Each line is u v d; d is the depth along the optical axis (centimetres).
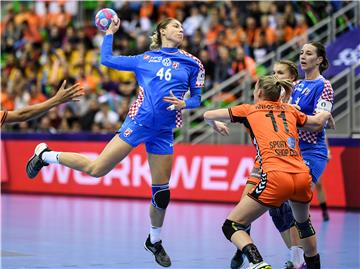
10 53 4678
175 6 4206
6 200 3450
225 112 1448
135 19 4250
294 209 1448
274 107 1445
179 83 1584
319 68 1683
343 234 2308
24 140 3809
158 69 1577
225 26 3947
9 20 4772
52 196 3681
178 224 2559
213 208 3108
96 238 2206
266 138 1393
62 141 3666
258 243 2114
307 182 1384
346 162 3088
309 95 1641
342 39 3466
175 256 1867
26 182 3822
